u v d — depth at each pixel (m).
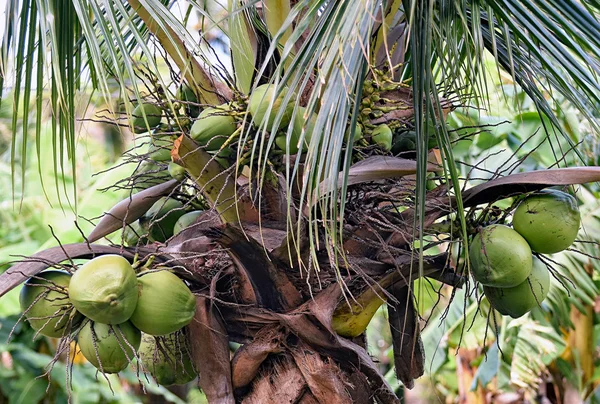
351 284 3.89
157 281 3.58
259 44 4.12
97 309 3.45
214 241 3.81
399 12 4.35
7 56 3.70
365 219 3.78
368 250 3.91
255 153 3.69
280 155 3.73
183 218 4.16
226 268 3.97
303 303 3.88
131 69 3.51
